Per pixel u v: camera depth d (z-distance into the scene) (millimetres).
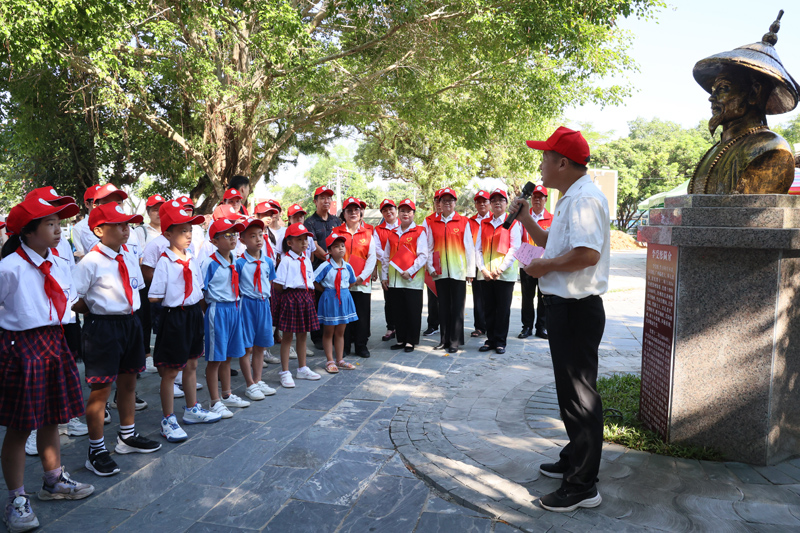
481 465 3404
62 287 3096
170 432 3881
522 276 7293
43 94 11578
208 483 3258
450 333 6625
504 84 12242
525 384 5156
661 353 3625
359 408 4582
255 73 11938
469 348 6820
